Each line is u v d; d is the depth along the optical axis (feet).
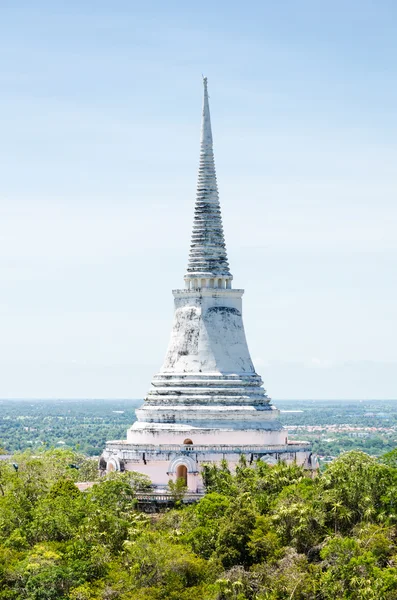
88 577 565.12
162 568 561.02
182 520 622.13
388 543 567.18
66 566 568.00
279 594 544.62
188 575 564.30
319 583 545.85
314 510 594.24
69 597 548.31
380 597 525.34
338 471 622.95
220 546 579.48
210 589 547.90
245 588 551.59
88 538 587.27
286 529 589.73
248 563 579.89
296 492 613.93
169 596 549.54
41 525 605.31
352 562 540.52
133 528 602.03
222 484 652.07
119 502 649.20
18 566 563.48
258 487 641.81
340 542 557.33
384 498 595.47
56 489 650.84
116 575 561.02
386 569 540.11
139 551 565.12
